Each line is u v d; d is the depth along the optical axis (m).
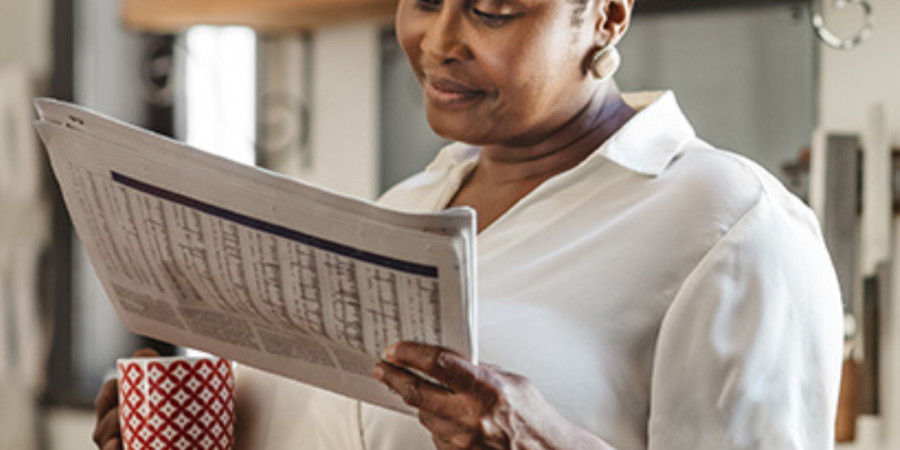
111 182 1.29
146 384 1.41
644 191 1.36
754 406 1.25
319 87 4.48
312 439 1.47
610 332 1.33
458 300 1.10
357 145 4.41
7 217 4.98
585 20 1.35
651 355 1.33
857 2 3.32
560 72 1.36
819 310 1.30
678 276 1.31
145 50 4.75
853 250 3.53
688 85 3.75
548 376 1.31
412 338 1.16
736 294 1.27
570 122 1.43
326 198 1.12
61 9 4.86
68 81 4.88
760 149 3.67
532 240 1.39
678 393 1.28
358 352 1.22
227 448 1.48
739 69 3.68
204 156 1.19
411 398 1.17
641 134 1.39
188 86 4.71
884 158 3.49
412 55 1.38
